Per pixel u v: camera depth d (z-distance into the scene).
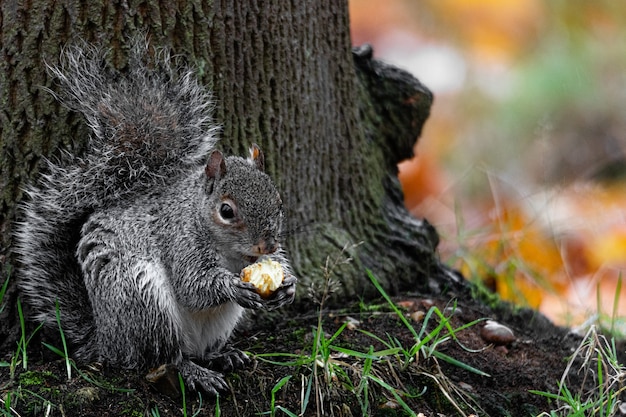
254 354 8.84
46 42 8.71
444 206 16.09
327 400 8.17
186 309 8.36
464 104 19.09
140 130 8.59
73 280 8.73
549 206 15.66
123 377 8.19
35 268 8.70
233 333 9.48
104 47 8.83
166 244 8.24
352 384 8.35
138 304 8.06
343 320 9.70
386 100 11.76
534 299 12.95
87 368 8.27
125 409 7.88
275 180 9.91
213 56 9.38
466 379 9.02
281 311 9.88
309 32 10.11
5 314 8.87
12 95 8.75
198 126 8.97
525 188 17.59
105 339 8.30
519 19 19.12
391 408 8.30
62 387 7.96
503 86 19.16
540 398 8.98
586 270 14.80
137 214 8.32
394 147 11.86
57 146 8.85
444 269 11.62
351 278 10.30
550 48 19.12
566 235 14.77
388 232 11.02
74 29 8.74
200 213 8.21
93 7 8.77
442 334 9.64
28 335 8.89
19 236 8.85
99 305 8.27
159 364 8.24
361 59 11.75
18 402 7.75
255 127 9.74
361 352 8.93
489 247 13.18
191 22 9.20
